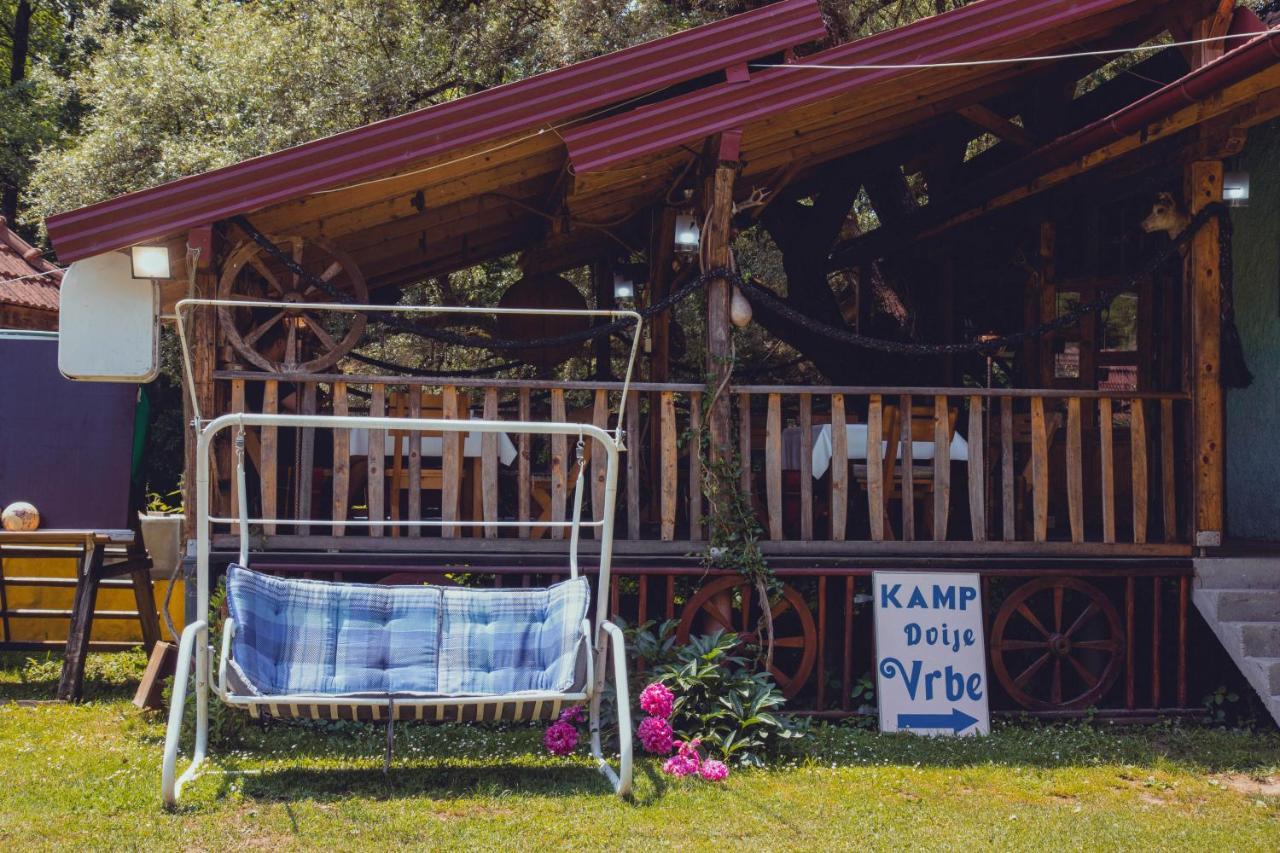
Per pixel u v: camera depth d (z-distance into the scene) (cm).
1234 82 571
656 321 886
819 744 575
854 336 642
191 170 1276
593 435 468
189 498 607
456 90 1439
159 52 1377
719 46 608
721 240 632
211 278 614
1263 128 834
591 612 638
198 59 1416
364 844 404
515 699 452
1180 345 820
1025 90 859
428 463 771
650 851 405
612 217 836
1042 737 613
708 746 555
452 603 521
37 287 1154
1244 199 668
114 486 674
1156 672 675
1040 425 671
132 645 789
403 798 464
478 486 689
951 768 549
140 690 611
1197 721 661
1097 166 752
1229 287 677
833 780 518
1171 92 594
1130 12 677
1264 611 658
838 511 657
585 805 459
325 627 501
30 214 1496
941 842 429
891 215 1145
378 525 573
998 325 1066
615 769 515
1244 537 856
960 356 1042
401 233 797
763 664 656
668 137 602
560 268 1052
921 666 628
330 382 623
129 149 1333
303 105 1304
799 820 452
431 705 447
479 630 516
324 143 585
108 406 679
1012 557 673
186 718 571
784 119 675
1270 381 831
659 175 725
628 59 602
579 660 468
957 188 966
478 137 593
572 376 1383
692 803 469
